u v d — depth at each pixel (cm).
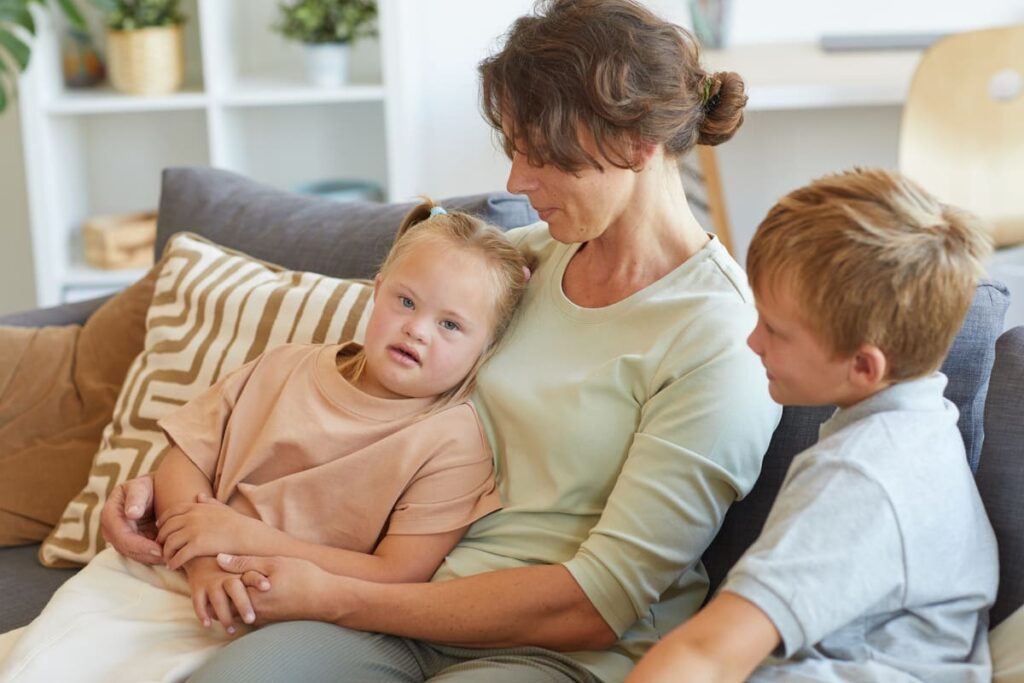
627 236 133
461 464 135
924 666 102
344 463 136
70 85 321
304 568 128
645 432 126
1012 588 116
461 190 345
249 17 336
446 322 136
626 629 125
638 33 122
